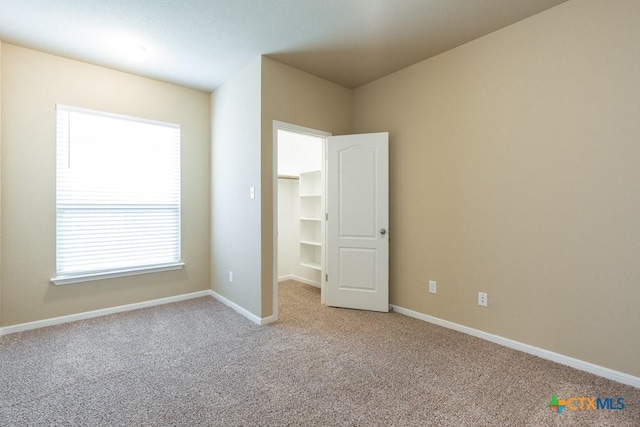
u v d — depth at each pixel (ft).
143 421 5.48
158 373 7.05
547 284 7.66
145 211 11.71
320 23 8.21
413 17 7.94
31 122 9.46
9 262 9.17
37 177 9.57
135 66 10.68
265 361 7.60
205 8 7.56
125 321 10.22
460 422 5.46
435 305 10.02
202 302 12.27
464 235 9.26
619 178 6.63
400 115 10.94
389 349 8.23
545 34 7.61
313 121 11.36
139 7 7.50
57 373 7.02
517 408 5.84
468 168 9.14
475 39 8.95
